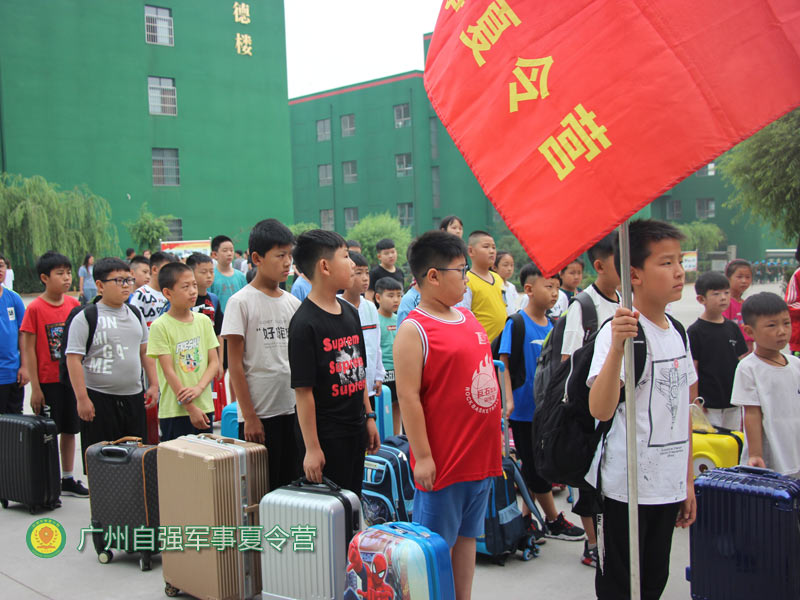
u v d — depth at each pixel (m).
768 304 3.40
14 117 20.81
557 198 1.98
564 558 3.70
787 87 1.78
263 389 3.41
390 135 33.47
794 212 14.09
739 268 5.45
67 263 5.00
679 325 2.52
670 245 2.34
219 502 3.05
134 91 23.03
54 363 4.90
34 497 4.39
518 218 2.04
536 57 2.06
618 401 2.25
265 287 3.49
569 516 4.35
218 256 7.32
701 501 2.96
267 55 26.27
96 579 3.53
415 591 2.40
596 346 2.41
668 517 2.42
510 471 3.73
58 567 3.68
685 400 2.44
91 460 3.74
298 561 2.91
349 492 2.96
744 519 2.85
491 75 2.17
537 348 4.04
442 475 2.62
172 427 4.50
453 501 2.65
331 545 2.83
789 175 13.86
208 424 4.30
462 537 2.79
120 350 4.45
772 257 34.38
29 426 4.39
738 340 4.58
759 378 3.47
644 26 1.90
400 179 33.31
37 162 21.25
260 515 3.03
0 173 20.44
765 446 3.51
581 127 1.96
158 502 3.56
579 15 2.00
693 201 36.88
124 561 3.76
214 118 24.98
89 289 16.75
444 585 2.46
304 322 3.02
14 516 4.45
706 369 4.53
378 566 2.47
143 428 4.63
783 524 2.75
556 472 2.54
